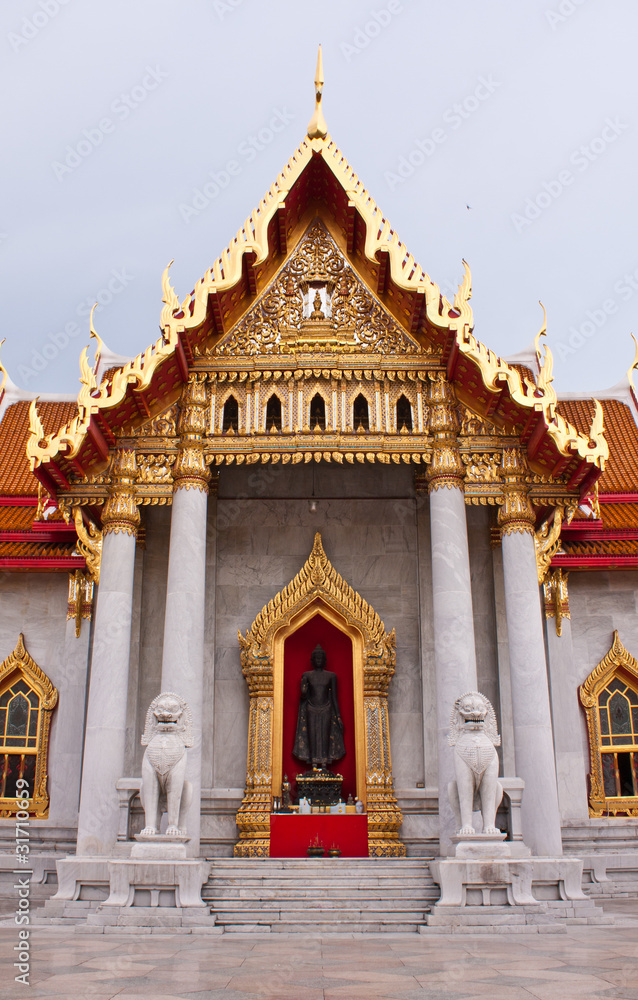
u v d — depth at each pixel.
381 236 19.66
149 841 15.46
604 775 22.95
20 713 23.12
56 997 7.58
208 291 19.02
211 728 21.75
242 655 22.02
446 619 18.20
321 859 17.41
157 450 19.62
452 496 19.17
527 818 17.33
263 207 19.83
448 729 17.50
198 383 19.92
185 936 13.65
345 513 23.52
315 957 10.79
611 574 24.30
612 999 7.51
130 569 18.94
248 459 19.52
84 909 15.68
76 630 23.05
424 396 20.08
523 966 9.80
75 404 30.73
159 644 22.11
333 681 21.98
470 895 14.98
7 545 23.67
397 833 20.50
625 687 23.66
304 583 22.22
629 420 29.86
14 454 27.92
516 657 18.39
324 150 20.23
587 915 15.27
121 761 17.59
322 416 20.11
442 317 18.95
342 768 21.73
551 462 19.38
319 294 20.83
